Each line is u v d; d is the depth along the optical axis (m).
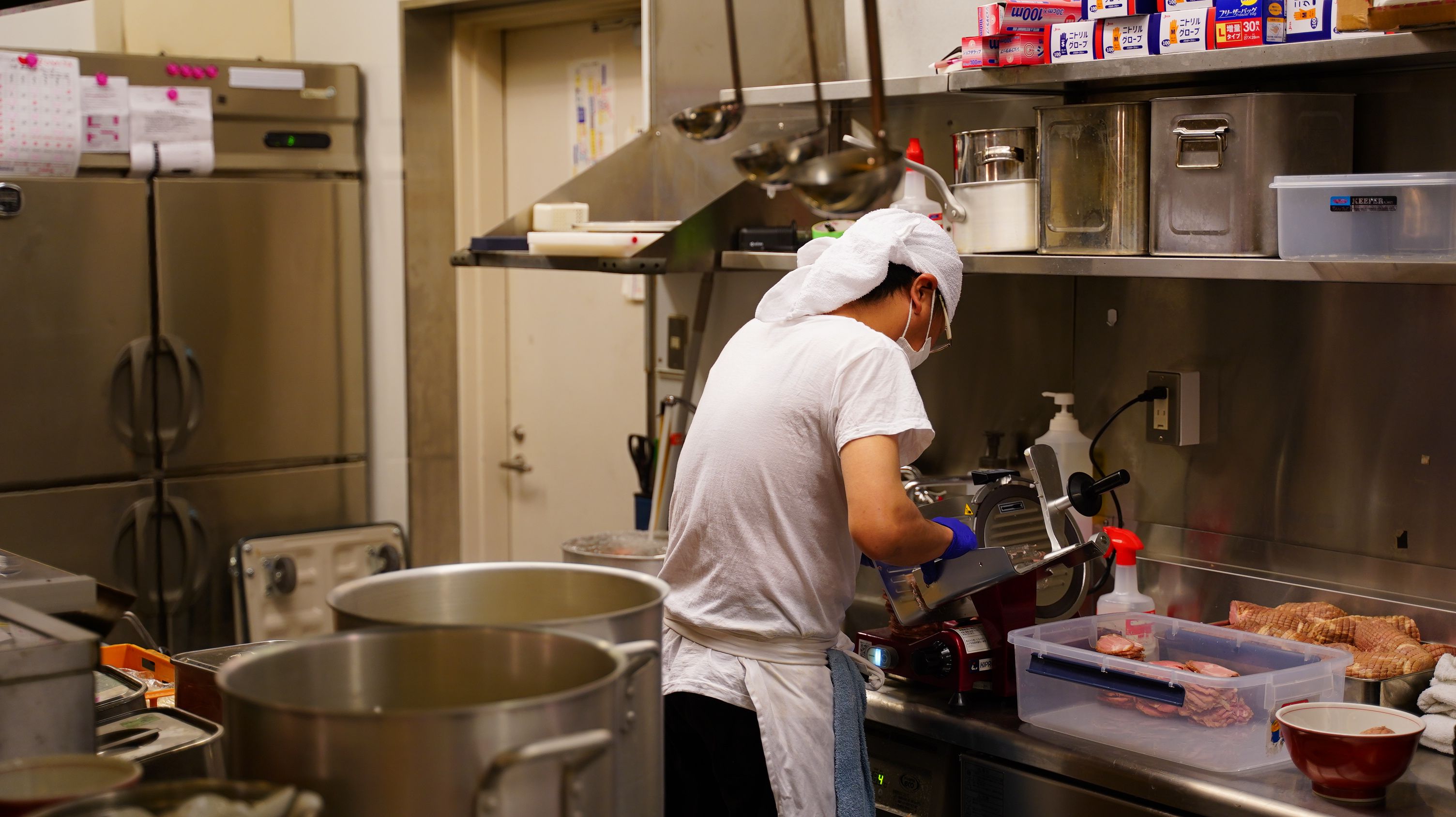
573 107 3.64
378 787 0.88
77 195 3.28
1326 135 2.00
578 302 3.67
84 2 3.56
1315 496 2.19
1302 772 1.64
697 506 1.78
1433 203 1.72
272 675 1.00
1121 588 2.19
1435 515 2.05
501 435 3.94
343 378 3.81
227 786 0.87
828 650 1.81
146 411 3.44
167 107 3.41
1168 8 1.96
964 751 1.98
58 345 3.29
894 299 1.82
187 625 3.56
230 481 3.60
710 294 2.96
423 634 1.06
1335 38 1.80
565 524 3.81
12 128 3.19
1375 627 1.96
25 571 1.45
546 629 1.04
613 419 3.61
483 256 2.80
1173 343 2.34
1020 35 2.10
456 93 3.75
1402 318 2.06
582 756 0.89
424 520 3.86
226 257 3.54
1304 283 2.17
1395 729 1.63
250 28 3.83
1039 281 2.50
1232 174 1.94
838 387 1.69
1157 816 1.72
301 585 3.58
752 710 1.75
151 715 1.42
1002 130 2.21
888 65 2.69
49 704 1.17
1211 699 1.70
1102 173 2.09
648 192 2.99
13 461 3.25
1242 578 2.26
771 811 1.76
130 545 3.45
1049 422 2.52
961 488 2.36
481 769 0.88
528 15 3.54
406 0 3.61
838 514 1.75
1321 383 2.16
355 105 3.74
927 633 2.07
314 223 3.70
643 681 1.07
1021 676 1.92
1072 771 1.80
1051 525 2.00
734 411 1.76
